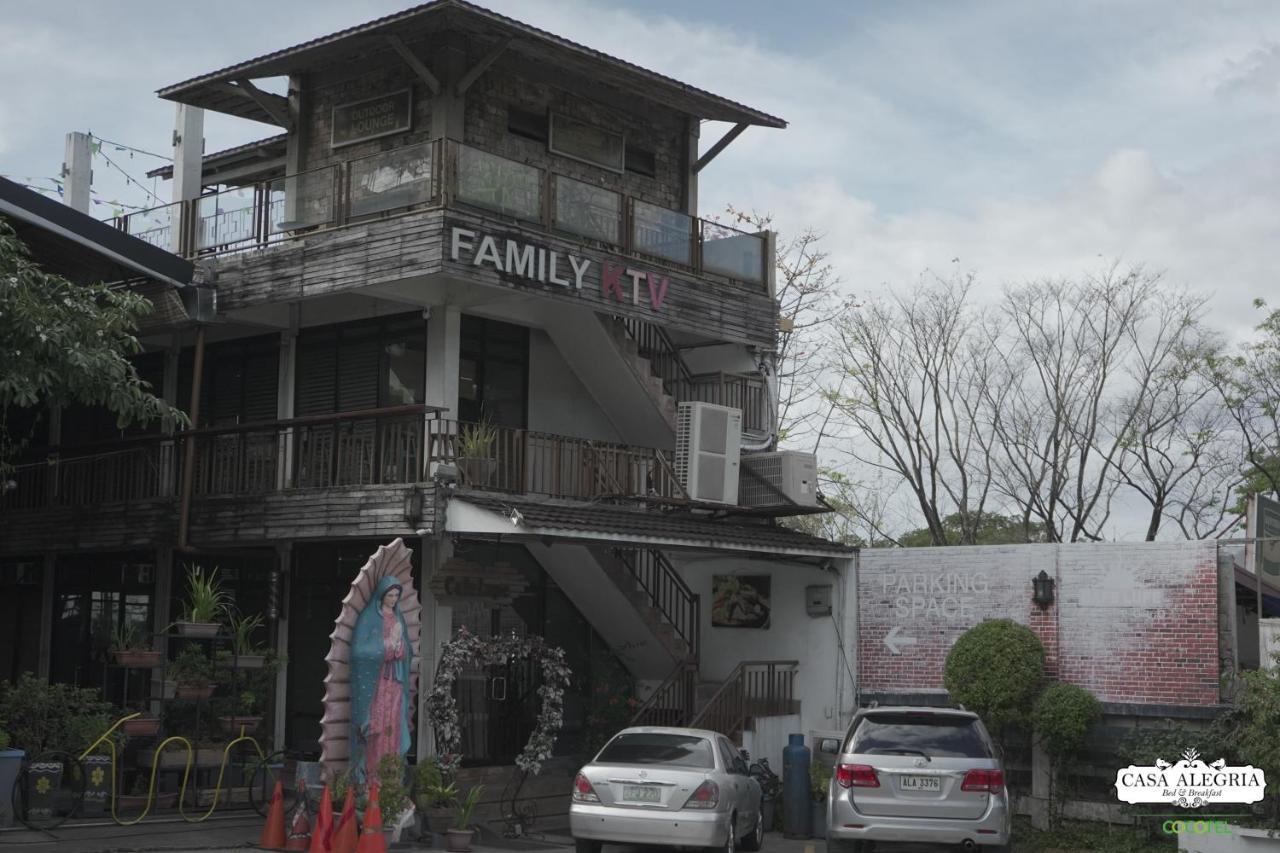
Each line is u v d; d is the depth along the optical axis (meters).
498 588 19.78
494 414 21.38
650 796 15.77
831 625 22.31
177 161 22.58
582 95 22.53
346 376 21.53
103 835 15.88
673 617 23.34
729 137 23.88
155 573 22.70
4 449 21.84
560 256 19.72
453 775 17.92
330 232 19.50
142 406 17.48
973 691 19.52
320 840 14.58
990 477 35.81
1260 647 18.34
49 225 18.84
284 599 21.06
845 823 15.06
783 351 33.22
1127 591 19.86
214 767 18.75
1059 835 18.95
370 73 21.48
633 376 21.84
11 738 17.00
